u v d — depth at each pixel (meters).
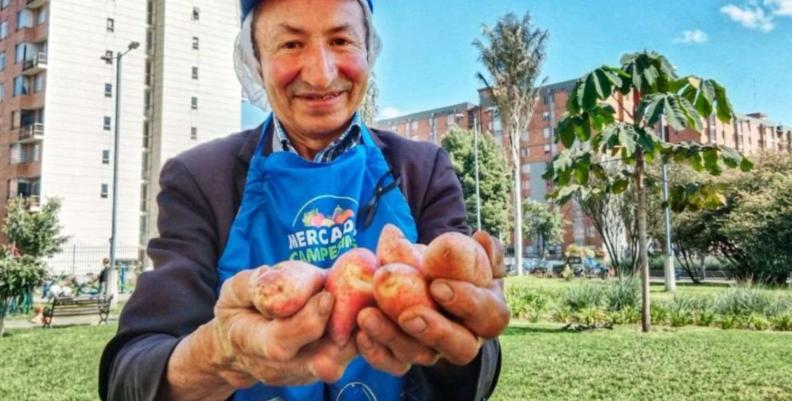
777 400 5.59
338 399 1.16
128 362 0.96
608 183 12.30
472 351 0.69
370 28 1.37
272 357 0.66
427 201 1.39
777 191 24.61
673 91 9.60
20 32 36.75
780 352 8.27
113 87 37.50
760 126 86.88
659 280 32.81
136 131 38.19
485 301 0.68
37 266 12.09
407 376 1.24
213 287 1.21
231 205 1.28
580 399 5.66
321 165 1.26
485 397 1.14
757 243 23.89
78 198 35.81
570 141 9.86
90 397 5.87
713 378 6.58
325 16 1.22
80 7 36.31
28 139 35.22
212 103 41.00
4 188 37.31
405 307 0.66
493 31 35.75
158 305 1.09
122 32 37.91
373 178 1.30
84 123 36.31
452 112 81.31
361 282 0.69
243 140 1.39
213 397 0.87
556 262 40.66
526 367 7.19
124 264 33.50
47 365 7.67
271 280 0.66
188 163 1.30
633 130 9.49
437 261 0.68
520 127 36.16
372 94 23.19
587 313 12.09
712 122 72.88
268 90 1.29
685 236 28.78
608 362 7.54
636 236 22.44
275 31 1.23
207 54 40.91
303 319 0.65
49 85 35.16
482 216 45.00
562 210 70.00
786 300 12.54
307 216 1.23
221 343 0.74
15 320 13.78
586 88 9.19
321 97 1.26
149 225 38.72
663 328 11.20
